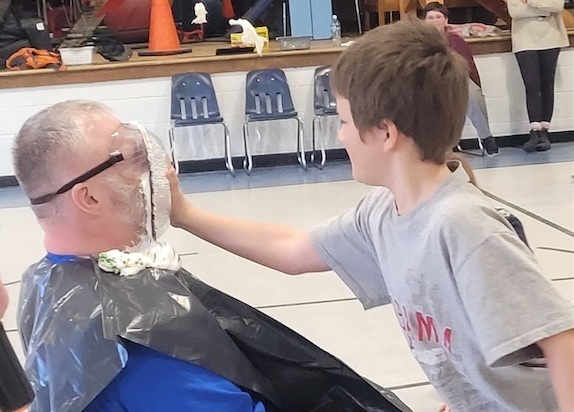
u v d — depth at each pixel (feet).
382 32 4.36
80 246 4.36
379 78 4.23
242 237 5.56
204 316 4.26
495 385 4.42
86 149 4.30
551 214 15.60
